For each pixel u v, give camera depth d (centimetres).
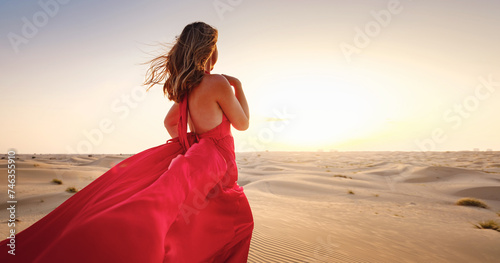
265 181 2797
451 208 1830
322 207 1538
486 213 1675
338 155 14312
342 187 2773
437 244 876
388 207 1772
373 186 2933
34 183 1914
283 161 8944
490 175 3681
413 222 1252
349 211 1467
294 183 2708
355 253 641
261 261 527
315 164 7481
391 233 975
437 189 2847
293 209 1377
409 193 2567
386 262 613
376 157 11681
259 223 844
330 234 805
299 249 616
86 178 2403
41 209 1158
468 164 6600
